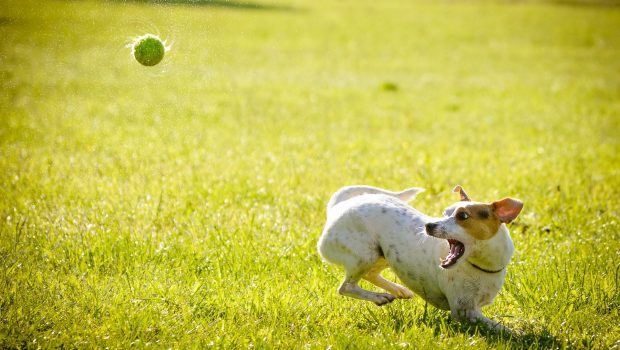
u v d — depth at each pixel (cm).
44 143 1212
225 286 607
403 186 938
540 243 718
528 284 607
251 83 2097
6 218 769
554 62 2738
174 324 539
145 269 631
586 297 583
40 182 924
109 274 636
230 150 1192
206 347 503
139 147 1201
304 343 516
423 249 550
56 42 2127
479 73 2486
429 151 1236
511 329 538
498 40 3297
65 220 759
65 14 2067
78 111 1543
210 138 1316
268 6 4144
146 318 535
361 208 578
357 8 4362
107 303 563
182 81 2017
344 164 1085
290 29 3397
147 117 1514
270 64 2514
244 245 690
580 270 633
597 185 961
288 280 620
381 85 2098
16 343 497
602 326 543
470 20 3944
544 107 1823
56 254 665
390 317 560
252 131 1413
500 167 1092
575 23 3803
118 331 521
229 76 2188
